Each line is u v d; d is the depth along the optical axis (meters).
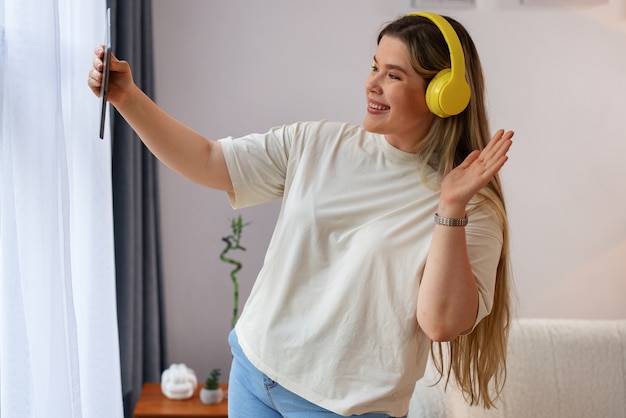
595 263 3.28
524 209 3.26
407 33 1.48
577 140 3.24
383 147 1.56
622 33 3.20
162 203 3.23
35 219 1.55
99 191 2.03
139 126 1.53
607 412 2.49
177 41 3.17
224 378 3.30
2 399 1.46
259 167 1.61
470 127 1.54
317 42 3.19
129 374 2.79
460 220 1.41
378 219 1.52
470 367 1.80
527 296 3.29
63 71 1.87
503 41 3.20
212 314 3.28
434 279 1.43
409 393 1.58
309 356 1.53
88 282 2.01
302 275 1.54
